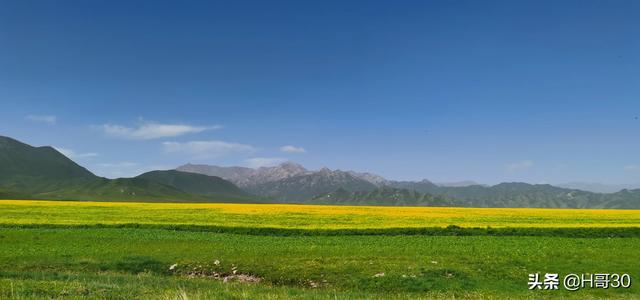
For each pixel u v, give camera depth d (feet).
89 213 200.03
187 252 111.14
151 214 200.54
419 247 119.85
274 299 60.70
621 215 219.20
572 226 165.99
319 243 126.62
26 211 203.51
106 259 101.55
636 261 101.24
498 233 147.84
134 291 61.52
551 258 104.12
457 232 148.15
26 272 84.12
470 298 73.26
